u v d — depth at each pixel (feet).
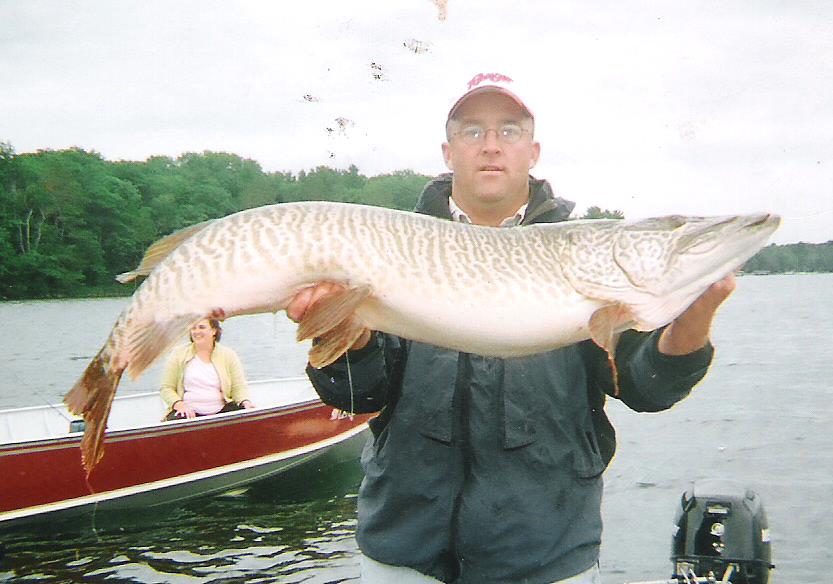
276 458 29.37
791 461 30.76
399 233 9.96
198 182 189.67
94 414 9.82
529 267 10.16
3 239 179.63
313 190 130.82
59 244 184.34
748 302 177.06
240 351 83.46
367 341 10.02
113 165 194.90
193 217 188.55
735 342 82.07
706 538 14.19
